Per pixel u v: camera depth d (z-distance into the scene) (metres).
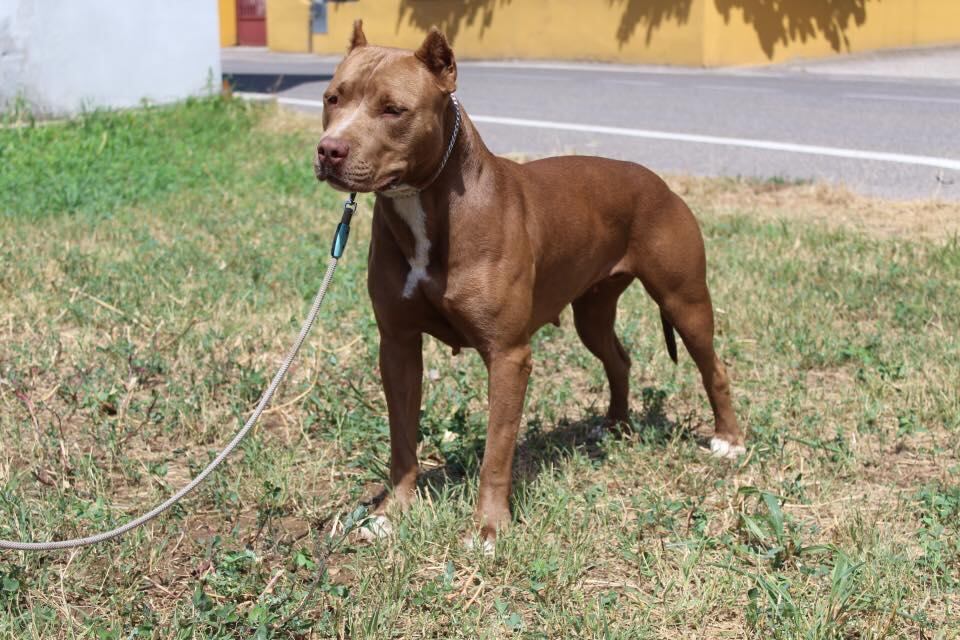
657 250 2.31
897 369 2.73
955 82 8.55
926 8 11.72
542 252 2.12
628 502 2.23
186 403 2.59
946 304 3.16
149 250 3.76
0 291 3.29
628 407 2.57
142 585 1.98
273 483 2.27
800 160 5.25
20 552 1.99
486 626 1.88
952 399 2.57
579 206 2.20
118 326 3.06
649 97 7.82
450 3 12.67
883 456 2.40
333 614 1.88
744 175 4.97
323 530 2.16
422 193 1.98
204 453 2.44
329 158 1.87
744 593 1.95
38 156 5.17
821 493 2.24
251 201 4.56
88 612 1.91
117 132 5.81
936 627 1.87
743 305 3.20
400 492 2.16
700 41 10.16
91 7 6.41
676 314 2.36
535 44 11.84
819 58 10.85
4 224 4.09
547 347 3.02
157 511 1.87
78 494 2.23
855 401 2.62
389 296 2.05
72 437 2.49
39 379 2.76
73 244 3.82
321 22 14.20
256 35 16.16
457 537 2.06
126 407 2.57
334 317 3.13
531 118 6.92
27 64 6.21
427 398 2.64
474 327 2.03
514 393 2.06
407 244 2.00
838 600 1.87
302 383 2.74
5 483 2.23
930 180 4.73
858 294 3.27
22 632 1.84
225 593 1.95
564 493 2.17
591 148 5.71
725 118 6.65
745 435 2.50
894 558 1.99
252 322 3.10
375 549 2.03
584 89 8.52
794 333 3.03
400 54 1.94
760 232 3.96
